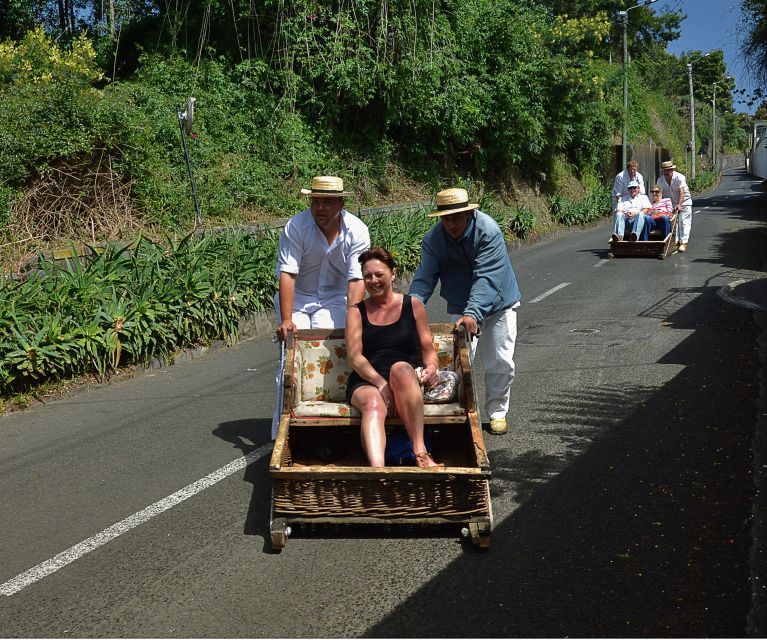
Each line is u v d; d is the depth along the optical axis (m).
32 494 5.24
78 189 12.08
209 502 5.02
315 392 5.27
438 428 5.11
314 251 5.48
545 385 7.50
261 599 3.79
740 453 5.46
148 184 12.91
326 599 3.77
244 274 10.63
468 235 5.52
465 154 25.61
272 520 4.33
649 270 15.18
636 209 17.31
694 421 6.21
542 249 20.80
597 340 9.34
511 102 24.39
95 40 20.42
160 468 5.65
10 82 13.98
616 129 38.12
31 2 20.17
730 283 13.12
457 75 22.94
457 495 4.26
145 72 17.16
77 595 3.88
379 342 4.96
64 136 11.71
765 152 54.56
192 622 3.59
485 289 5.48
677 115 65.31
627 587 3.79
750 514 4.52
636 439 5.87
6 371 7.39
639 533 4.35
